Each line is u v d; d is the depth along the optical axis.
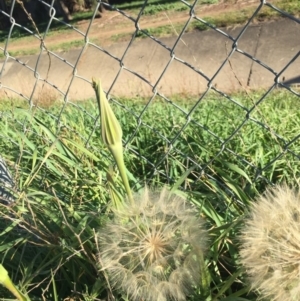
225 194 1.96
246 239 1.27
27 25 18.91
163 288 1.28
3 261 1.88
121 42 13.29
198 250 1.30
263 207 1.26
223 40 11.24
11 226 1.76
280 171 2.90
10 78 11.53
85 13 18.28
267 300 1.36
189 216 1.34
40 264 1.76
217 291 1.63
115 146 1.32
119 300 1.66
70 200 1.94
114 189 1.48
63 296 1.84
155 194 1.48
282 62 9.49
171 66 10.48
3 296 1.80
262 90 6.57
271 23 11.30
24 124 2.39
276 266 1.16
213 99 5.98
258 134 3.58
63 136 2.15
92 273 1.80
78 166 2.07
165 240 1.30
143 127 3.80
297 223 1.19
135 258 1.31
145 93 8.99
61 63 12.38
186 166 2.43
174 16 13.83
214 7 13.35
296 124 3.93
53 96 6.62
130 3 17.42
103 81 10.76
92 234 1.67
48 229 1.81
